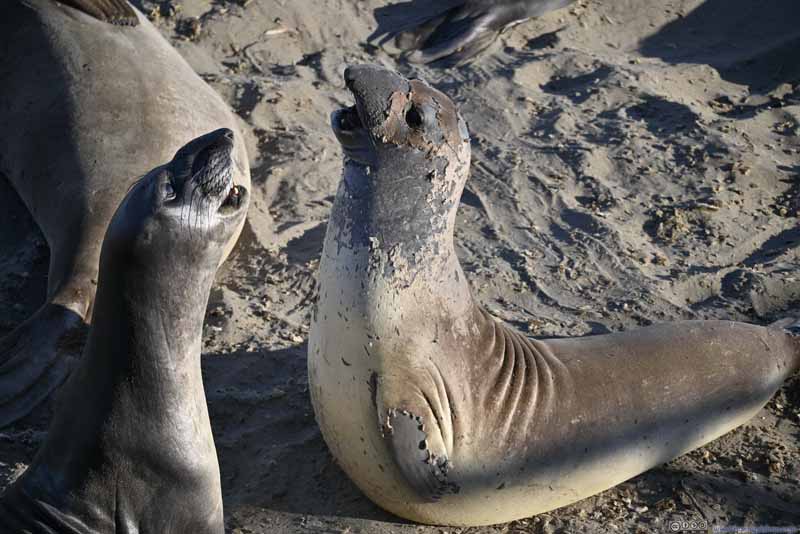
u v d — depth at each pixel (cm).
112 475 470
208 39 1065
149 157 771
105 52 838
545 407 559
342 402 538
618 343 604
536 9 1141
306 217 830
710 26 1153
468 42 1093
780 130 961
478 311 571
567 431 561
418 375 528
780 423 644
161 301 459
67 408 479
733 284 764
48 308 666
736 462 611
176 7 1097
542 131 953
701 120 963
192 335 478
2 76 854
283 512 570
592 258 790
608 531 562
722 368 608
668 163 905
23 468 586
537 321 718
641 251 800
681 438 597
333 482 592
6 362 645
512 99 998
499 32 1122
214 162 455
